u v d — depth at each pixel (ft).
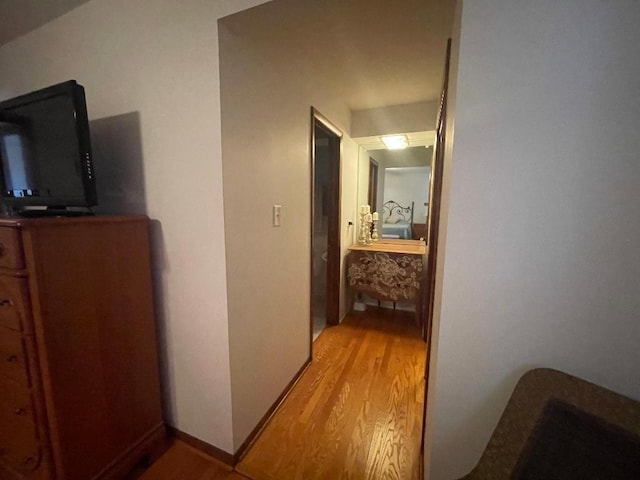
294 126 5.27
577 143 2.05
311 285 6.64
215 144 3.50
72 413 3.26
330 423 4.93
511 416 2.20
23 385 3.12
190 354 4.21
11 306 3.00
